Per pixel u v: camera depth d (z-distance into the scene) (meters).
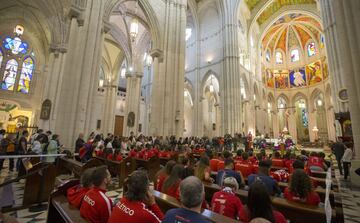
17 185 6.27
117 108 26.39
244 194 2.86
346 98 11.49
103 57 23.72
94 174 2.26
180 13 16.83
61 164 7.30
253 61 30.30
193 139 16.19
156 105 14.48
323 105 32.78
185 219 1.43
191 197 1.52
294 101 34.91
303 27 33.16
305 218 2.49
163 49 15.36
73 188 2.58
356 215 4.14
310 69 33.22
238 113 21.53
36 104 20.42
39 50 21.31
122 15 18.09
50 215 2.61
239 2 24.34
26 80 20.39
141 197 1.80
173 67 15.38
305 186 2.65
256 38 32.22
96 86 10.49
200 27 27.62
